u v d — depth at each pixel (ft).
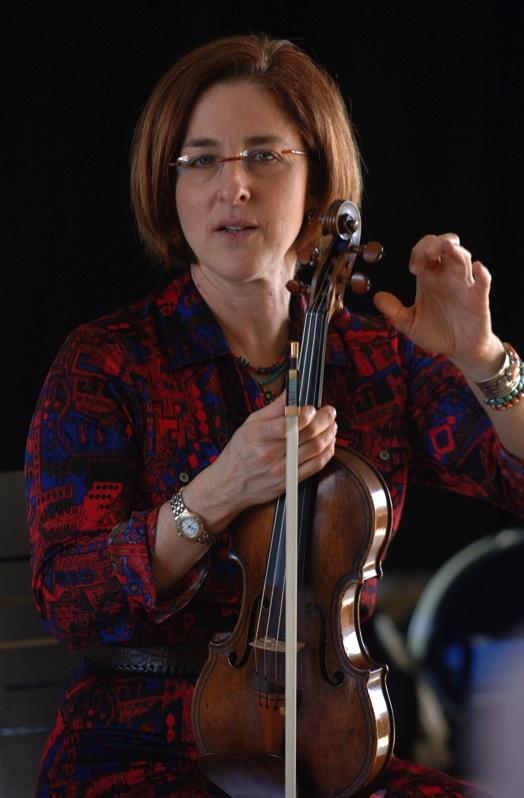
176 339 20.92
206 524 18.51
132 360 20.52
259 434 17.60
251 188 19.95
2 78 31.68
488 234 37.22
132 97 32.55
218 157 20.16
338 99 21.47
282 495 18.37
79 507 19.60
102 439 19.92
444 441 22.26
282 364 21.58
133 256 32.86
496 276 37.47
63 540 19.52
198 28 32.83
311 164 21.17
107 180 32.60
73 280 32.60
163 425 20.42
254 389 21.09
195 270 21.42
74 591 19.22
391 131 36.19
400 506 21.97
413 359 22.52
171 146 20.54
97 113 32.37
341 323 22.49
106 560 18.93
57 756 19.93
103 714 20.02
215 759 18.17
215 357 20.84
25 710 25.26
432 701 29.60
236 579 20.26
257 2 33.83
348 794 17.58
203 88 20.33
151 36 32.55
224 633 19.17
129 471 20.20
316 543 18.20
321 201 21.45
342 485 18.15
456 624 30.32
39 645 25.35
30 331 32.35
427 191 36.73
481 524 38.17
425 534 38.17
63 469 19.76
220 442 20.63
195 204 20.20
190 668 20.13
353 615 18.19
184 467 20.44
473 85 36.52
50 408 20.17
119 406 20.22
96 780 19.19
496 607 30.48
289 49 21.09
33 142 31.99
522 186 37.11
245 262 20.04
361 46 35.47
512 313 37.60
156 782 19.11
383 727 17.65
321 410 17.78
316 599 18.11
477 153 36.76
